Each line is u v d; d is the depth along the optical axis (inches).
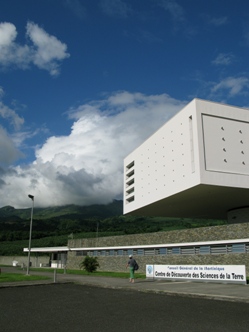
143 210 1800.0
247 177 1323.8
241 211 1727.4
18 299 555.2
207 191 1358.3
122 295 581.9
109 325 342.0
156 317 379.9
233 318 368.2
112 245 1542.8
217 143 1316.4
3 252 2773.1
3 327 339.6
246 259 979.3
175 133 1441.9
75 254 1804.9
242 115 1400.1
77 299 541.6
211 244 1093.8
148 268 904.9
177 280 823.1
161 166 1528.1
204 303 475.5
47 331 319.6
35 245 2883.9
